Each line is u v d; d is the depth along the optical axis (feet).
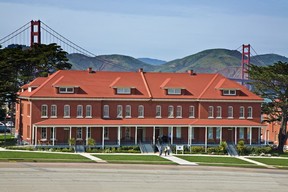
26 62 455.22
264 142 401.49
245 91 377.91
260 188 217.36
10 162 255.70
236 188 215.31
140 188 205.77
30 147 321.11
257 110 374.84
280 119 373.40
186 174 242.17
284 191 213.87
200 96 367.66
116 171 240.94
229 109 370.94
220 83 375.86
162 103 363.35
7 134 431.02
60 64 473.67
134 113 358.43
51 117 340.80
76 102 346.33
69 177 220.84
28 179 213.05
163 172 244.63
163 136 355.56
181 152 335.47
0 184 201.77
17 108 394.52
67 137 341.82
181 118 364.79
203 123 359.25
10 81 376.07
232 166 277.23
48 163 257.34
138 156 299.79
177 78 379.76
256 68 383.04
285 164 296.10
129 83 364.38
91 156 291.17
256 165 284.82
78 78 358.23
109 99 353.51
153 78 377.09
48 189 196.75
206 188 212.23
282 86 369.50
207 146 353.72
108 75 369.50
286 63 375.04
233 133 368.89
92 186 205.16
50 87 345.92
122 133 353.92
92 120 346.74
